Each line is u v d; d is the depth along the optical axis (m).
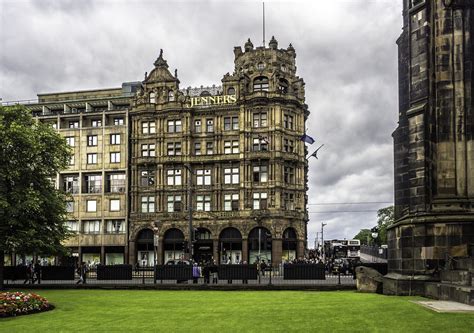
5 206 41.03
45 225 45.34
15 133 43.06
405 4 31.73
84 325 20.72
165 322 20.97
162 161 84.31
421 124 29.16
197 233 78.75
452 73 29.14
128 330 19.22
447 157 28.75
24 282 46.03
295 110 83.62
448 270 26.28
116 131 87.44
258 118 82.06
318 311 22.55
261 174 81.19
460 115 28.78
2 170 42.34
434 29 29.67
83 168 88.19
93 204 87.56
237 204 81.94
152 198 85.06
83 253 87.00
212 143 84.00
